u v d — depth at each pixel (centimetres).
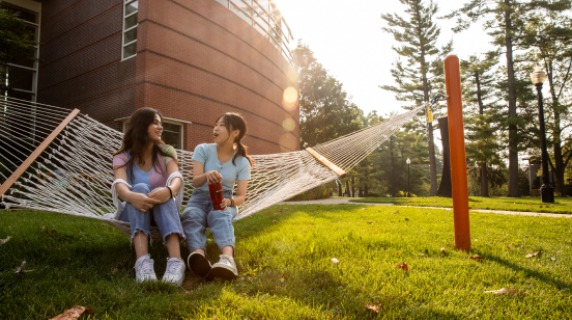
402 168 3878
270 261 238
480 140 2175
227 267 197
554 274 222
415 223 451
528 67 2177
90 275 204
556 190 2333
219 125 257
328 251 269
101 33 1001
